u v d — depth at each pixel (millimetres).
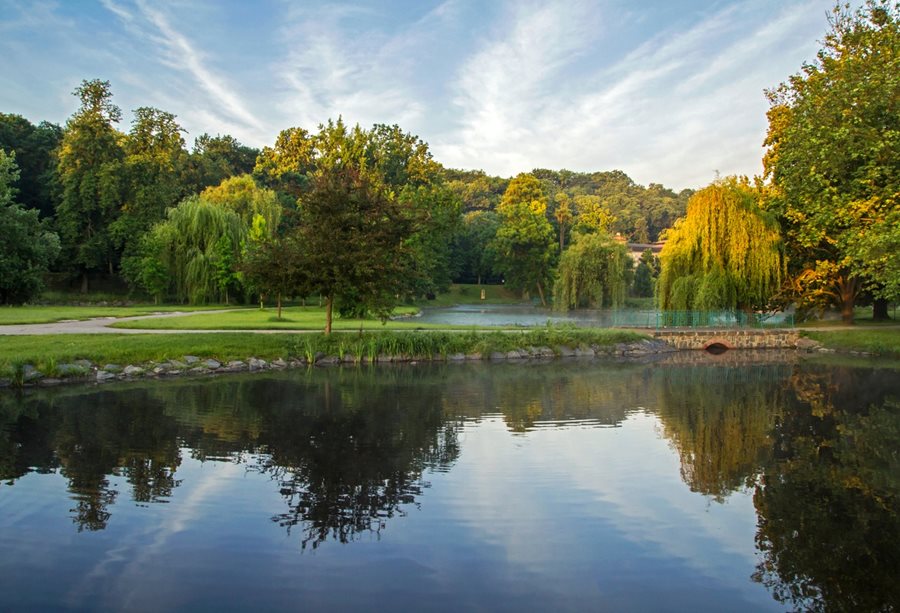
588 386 18016
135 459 9695
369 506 7812
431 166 68875
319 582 5773
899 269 21938
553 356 26359
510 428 12289
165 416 12922
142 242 50188
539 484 8758
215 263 46438
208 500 7922
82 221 54875
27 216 41156
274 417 12984
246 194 56844
